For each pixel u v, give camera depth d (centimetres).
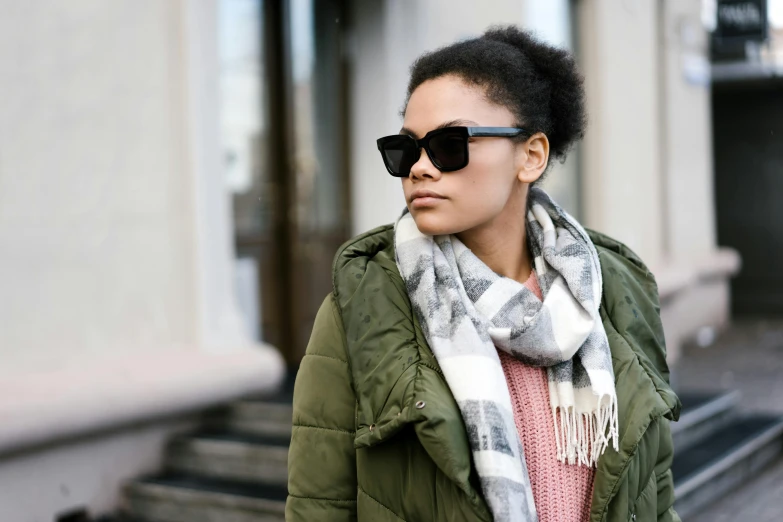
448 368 128
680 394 675
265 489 430
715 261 1131
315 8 632
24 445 384
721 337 1155
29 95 412
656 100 952
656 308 155
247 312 595
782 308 1399
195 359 462
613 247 163
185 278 484
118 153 451
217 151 496
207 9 489
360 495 132
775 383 829
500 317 137
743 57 1250
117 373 426
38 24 416
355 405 136
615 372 141
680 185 1053
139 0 461
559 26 810
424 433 123
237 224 589
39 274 416
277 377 503
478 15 699
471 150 131
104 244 444
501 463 124
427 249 138
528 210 153
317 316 143
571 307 139
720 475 532
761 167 1418
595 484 135
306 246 628
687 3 1067
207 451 458
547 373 139
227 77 581
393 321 135
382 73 626
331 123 643
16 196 406
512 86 135
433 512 128
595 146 834
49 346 419
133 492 441
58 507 412
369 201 639
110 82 447
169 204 477
